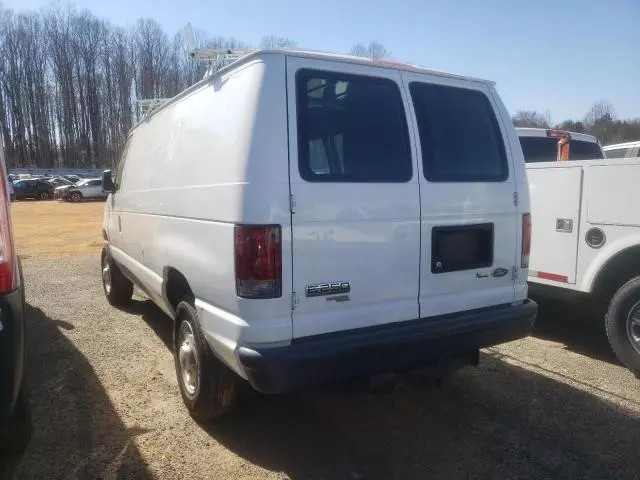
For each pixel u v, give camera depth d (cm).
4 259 268
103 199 3547
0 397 264
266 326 279
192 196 342
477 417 375
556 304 592
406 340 309
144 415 379
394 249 317
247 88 292
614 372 458
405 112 328
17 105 6969
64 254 1190
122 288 668
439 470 309
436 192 332
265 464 316
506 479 300
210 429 358
